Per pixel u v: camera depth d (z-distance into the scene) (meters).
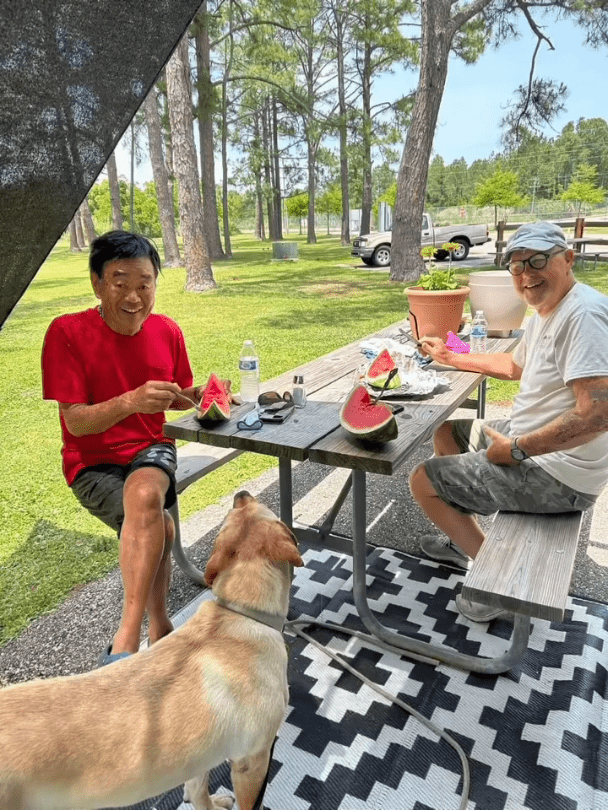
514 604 1.98
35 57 1.11
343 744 2.15
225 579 1.78
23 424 5.73
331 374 3.47
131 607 2.17
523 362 2.99
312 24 28.25
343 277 17.38
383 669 2.53
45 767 1.33
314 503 4.01
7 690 1.45
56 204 1.21
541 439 2.35
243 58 28.47
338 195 55.03
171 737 1.46
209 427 2.58
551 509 2.49
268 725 1.63
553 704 2.30
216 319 10.85
